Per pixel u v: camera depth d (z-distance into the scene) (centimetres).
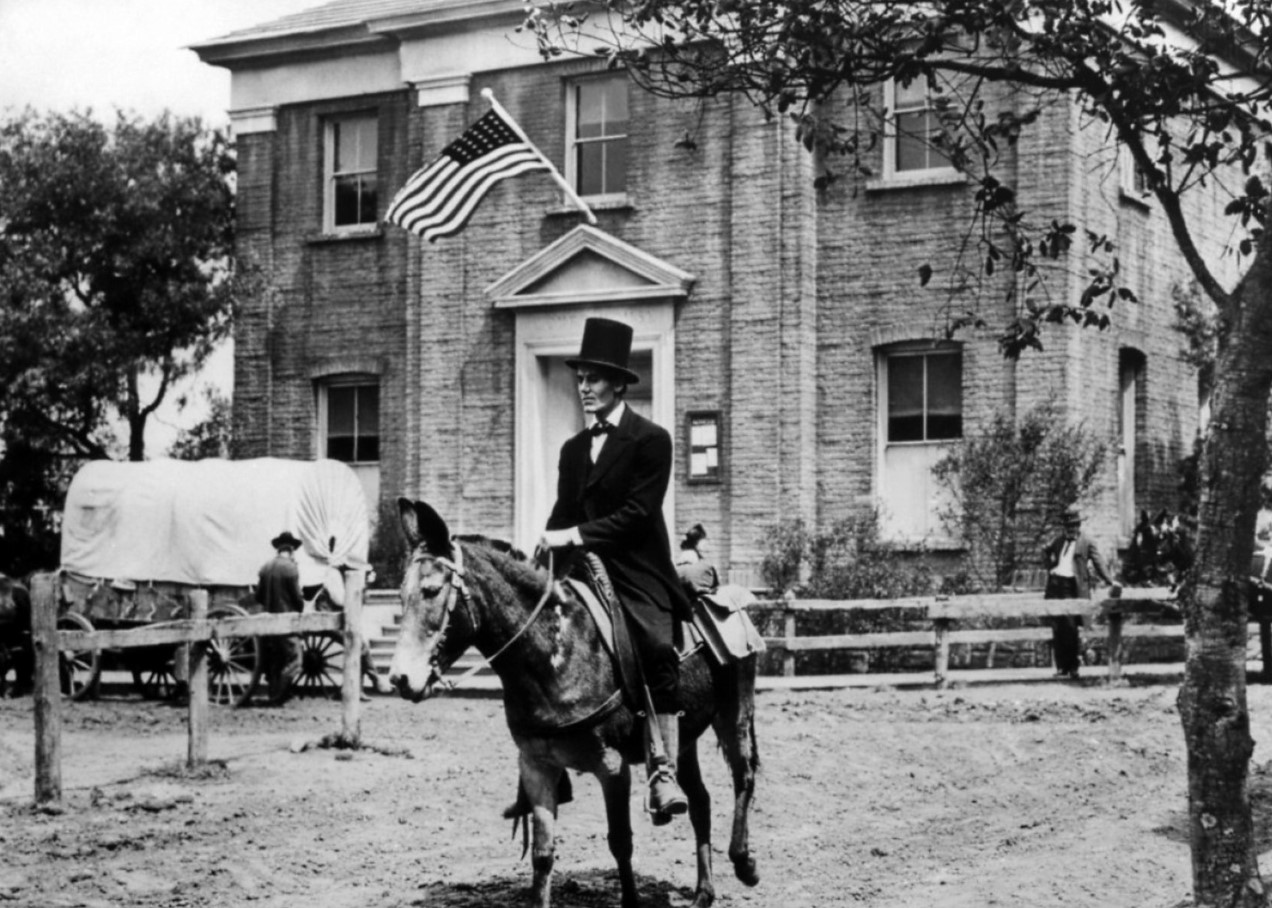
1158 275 2519
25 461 2781
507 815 937
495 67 2642
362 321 2777
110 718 1969
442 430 2667
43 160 2717
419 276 2719
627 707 873
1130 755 1498
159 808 1297
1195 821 855
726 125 2469
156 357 2761
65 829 1216
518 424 2598
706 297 2472
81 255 2739
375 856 1145
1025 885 1024
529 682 845
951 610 1934
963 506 2239
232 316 2802
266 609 2069
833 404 2409
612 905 996
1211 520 855
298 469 2233
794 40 1102
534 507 2583
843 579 2209
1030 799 1349
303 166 2838
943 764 1505
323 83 2811
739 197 2448
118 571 2266
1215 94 1130
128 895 1023
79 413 2786
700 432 2458
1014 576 2209
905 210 2373
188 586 2225
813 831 1246
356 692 1634
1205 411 2691
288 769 1498
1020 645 2228
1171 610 2295
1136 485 2478
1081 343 2294
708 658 965
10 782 1478
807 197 2422
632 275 2506
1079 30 1077
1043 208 2273
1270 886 938
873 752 1559
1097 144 2344
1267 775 1362
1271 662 1939
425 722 1875
